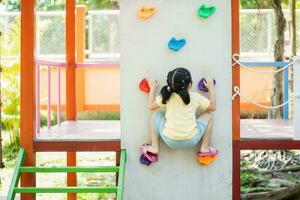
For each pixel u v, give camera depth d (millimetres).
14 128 11367
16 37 11016
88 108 11500
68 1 7195
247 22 11336
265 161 9117
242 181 8312
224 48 5000
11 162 10820
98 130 6109
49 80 6109
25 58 5121
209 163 5047
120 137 5180
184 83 4660
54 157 11586
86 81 11492
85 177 10062
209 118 4918
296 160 8977
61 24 11617
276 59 9023
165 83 5016
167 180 5086
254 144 5121
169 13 5016
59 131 5961
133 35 5031
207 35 5000
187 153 5070
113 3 18594
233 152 5121
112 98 11469
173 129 4723
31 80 5129
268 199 7270
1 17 11164
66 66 7191
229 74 5008
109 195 8531
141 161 5035
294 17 9109
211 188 5074
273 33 11242
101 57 11562
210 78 5000
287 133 5551
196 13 5004
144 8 4996
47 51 11633
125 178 5102
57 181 9586
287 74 7559
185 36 5008
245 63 6727
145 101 5059
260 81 11055
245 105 11133
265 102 11086
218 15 4996
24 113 5145
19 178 4898
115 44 11508
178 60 5012
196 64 5008
